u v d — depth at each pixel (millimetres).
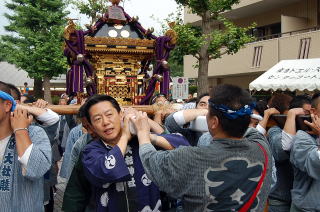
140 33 3812
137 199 2213
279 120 3646
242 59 17984
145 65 3973
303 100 3693
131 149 2305
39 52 19375
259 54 17094
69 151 4844
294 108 3465
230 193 1874
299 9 17203
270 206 3691
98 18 3738
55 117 2695
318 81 9719
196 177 1889
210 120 2035
